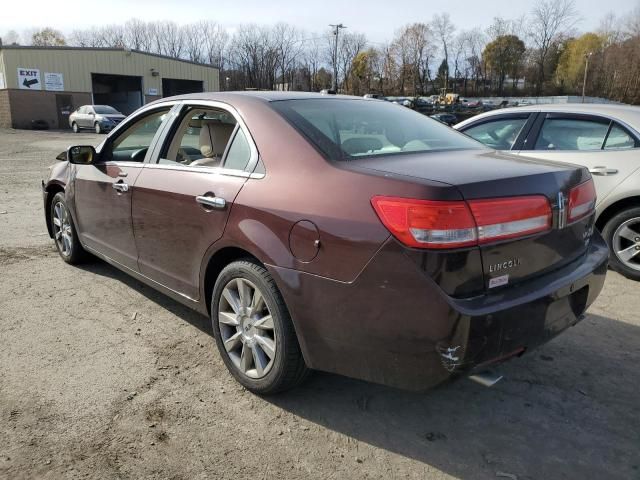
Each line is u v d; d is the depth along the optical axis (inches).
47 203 210.1
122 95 1712.6
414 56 3631.9
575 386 124.1
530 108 220.4
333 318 96.8
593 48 3373.5
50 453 97.8
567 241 106.7
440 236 86.0
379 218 90.4
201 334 146.6
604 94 3314.5
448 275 86.6
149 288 179.8
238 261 115.4
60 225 202.1
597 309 168.1
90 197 170.9
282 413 112.2
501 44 3666.3
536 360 135.9
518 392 121.7
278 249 103.7
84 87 1494.8
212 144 129.7
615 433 107.1
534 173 99.7
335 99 137.3
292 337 106.7
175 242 133.0
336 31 2687.0
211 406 113.8
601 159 196.7
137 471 94.0
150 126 154.5
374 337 92.6
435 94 3656.5
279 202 104.9
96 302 167.2
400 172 95.9
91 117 1210.0
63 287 179.5
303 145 108.7
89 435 103.1
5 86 1371.8
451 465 97.6
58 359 131.6
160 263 141.3
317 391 120.9
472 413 113.9
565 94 3501.5
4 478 91.1
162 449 99.9
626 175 191.3
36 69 1398.9
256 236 107.6
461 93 3826.3
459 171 97.3
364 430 107.5
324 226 96.3
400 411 114.1
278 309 106.4
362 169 99.0
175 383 122.2
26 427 105.0
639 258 193.9
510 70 3698.3
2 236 245.3
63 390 118.0
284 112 119.0
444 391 122.0
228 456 98.7
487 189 90.7
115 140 167.3
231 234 113.6
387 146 116.6
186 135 139.1
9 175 466.3
